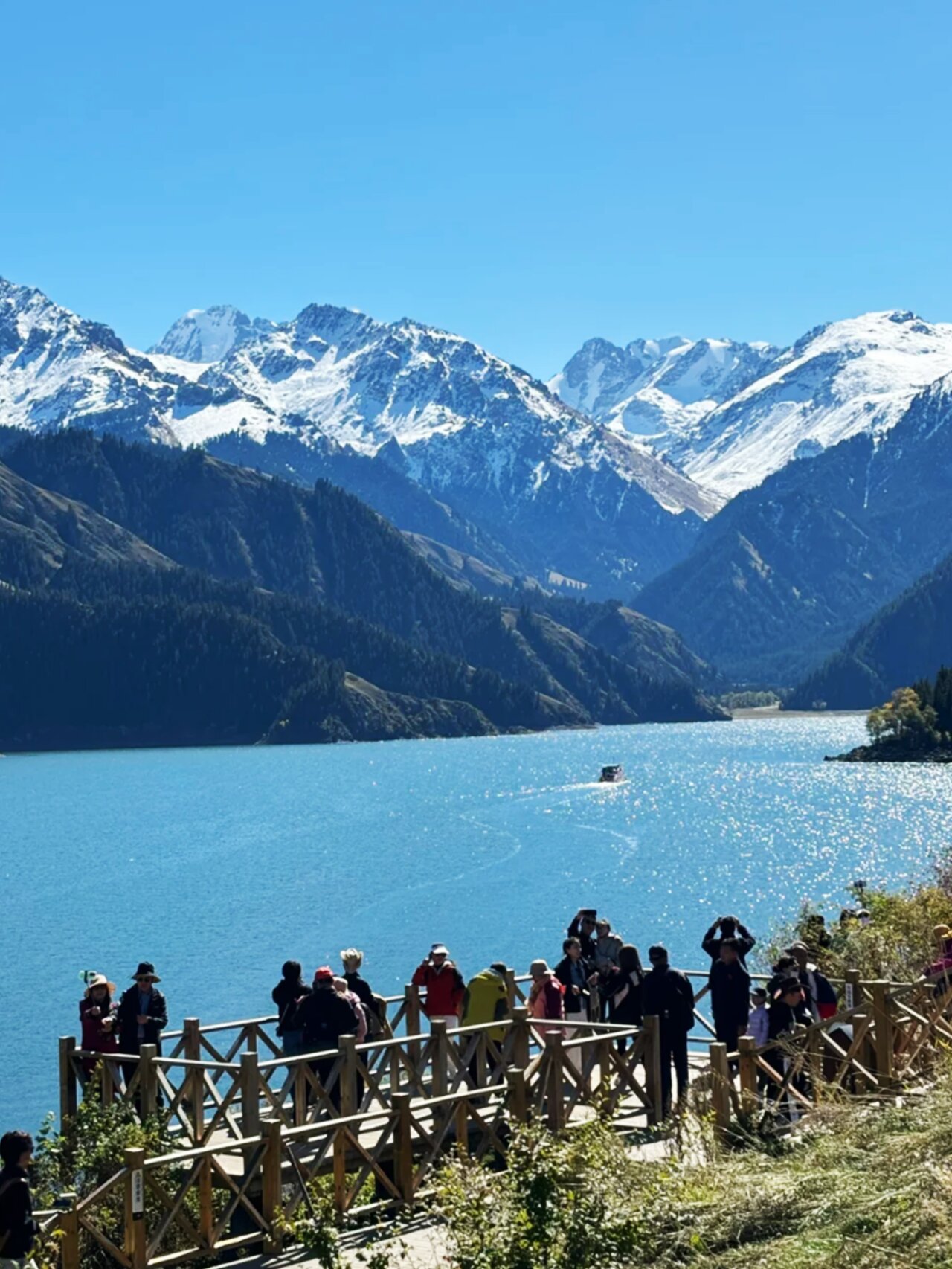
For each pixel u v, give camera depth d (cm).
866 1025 2091
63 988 6450
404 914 8494
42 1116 4350
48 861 11731
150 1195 1925
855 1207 1462
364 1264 1766
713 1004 2289
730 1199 1582
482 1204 1664
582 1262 1538
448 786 18975
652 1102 2178
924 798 15812
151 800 17875
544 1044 2277
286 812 15962
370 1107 2245
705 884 9588
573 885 9638
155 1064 2162
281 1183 1942
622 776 19200
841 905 8431
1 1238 1617
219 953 7300
